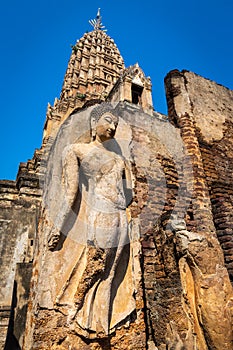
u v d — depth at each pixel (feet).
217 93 32.17
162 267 15.80
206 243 13.94
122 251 12.32
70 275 11.09
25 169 33.73
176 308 13.39
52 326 10.35
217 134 28.68
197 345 12.09
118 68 91.20
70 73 86.94
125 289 12.29
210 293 12.38
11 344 14.23
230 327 11.75
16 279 16.53
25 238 24.21
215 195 23.48
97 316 10.71
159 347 13.30
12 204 25.55
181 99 28.40
